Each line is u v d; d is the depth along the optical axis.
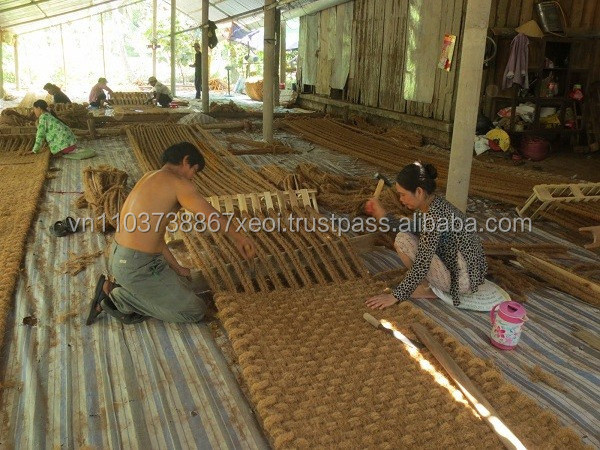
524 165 8.11
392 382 2.68
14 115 10.19
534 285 3.89
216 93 22.81
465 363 2.85
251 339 2.99
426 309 3.51
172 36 19.22
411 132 10.20
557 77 9.07
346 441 2.28
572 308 3.58
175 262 3.55
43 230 4.82
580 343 3.16
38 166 7.02
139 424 2.43
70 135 7.85
